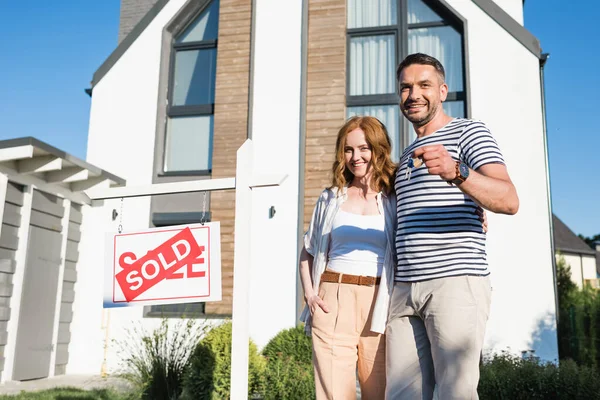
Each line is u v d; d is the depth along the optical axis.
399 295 2.21
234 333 2.53
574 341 8.31
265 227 7.61
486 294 2.06
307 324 2.57
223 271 7.55
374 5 8.27
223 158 7.96
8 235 6.33
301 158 7.71
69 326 7.57
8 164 6.34
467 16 7.71
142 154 8.28
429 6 8.11
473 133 2.07
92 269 7.80
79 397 4.89
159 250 2.78
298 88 7.98
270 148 7.86
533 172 7.11
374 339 2.35
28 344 6.60
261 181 2.65
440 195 2.10
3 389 5.65
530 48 7.42
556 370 4.88
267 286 7.44
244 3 8.41
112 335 7.58
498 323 6.83
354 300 2.37
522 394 4.63
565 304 10.80
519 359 5.58
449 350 1.98
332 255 2.47
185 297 2.69
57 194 7.22
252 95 8.07
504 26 7.54
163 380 4.80
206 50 8.64
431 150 1.77
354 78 8.12
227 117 8.09
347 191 2.57
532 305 6.80
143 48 8.63
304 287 2.55
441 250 2.06
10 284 6.36
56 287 7.20
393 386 2.16
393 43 8.11
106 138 8.44
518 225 7.01
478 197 1.79
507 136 7.27
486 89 7.45
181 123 8.47
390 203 2.45
